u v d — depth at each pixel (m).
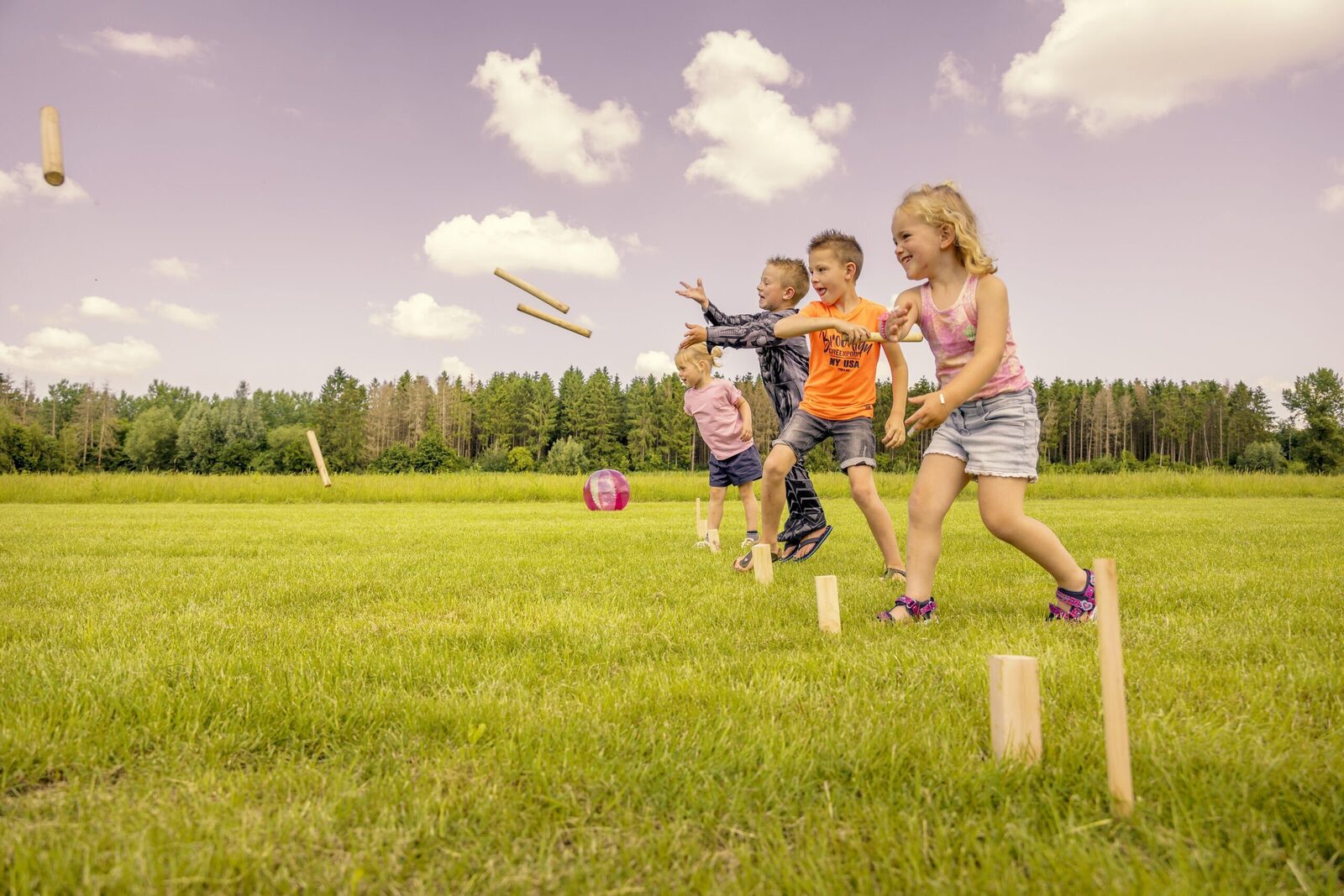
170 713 2.20
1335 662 2.73
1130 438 100.69
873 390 5.18
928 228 3.51
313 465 87.94
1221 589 4.50
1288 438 91.12
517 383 104.06
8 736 1.98
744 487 7.03
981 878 1.36
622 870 1.45
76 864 1.43
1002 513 3.51
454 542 8.09
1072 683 2.47
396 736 2.09
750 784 1.79
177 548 7.63
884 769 1.85
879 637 3.31
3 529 10.42
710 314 5.96
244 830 1.54
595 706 2.30
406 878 1.43
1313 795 1.67
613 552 7.02
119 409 122.50
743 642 3.24
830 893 1.35
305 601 4.36
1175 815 1.55
